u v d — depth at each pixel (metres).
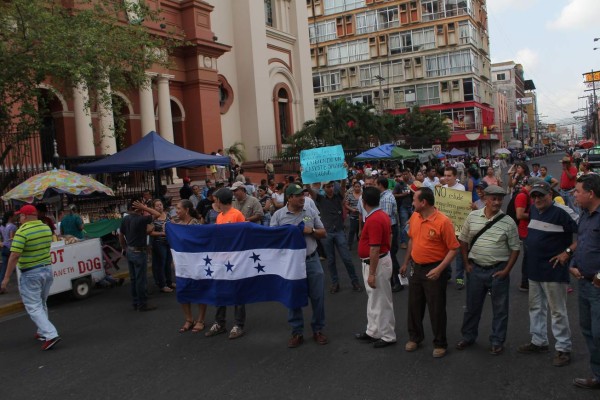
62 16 12.12
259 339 6.50
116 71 12.86
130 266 8.32
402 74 57.41
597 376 4.50
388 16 57.47
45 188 10.80
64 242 9.24
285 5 33.12
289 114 32.47
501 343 5.46
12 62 10.76
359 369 5.30
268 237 6.35
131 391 5.14
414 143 41.69
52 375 5.73
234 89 28.84
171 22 23.28
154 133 13.68
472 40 55.38
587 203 4.47
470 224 5.60
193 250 6.77
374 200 5.83
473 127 55.22
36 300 6.67
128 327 7.46
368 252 5.97
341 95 60.19
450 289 8.45
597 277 4.26
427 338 6.14
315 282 6.16
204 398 4.86
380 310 5.88
